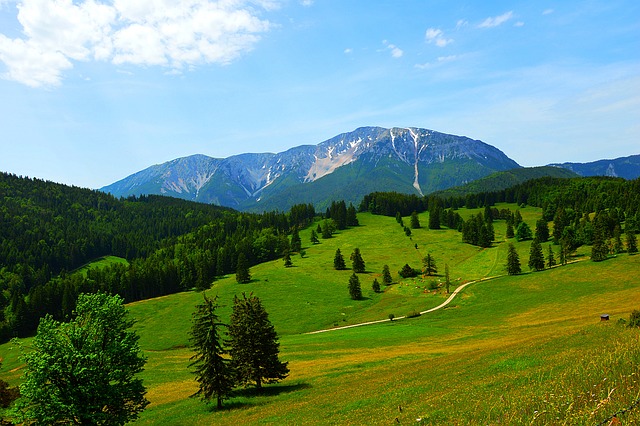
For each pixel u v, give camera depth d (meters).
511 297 126.31
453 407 21.39
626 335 33.31
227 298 157.25
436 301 137.50
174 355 98.12
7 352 129.38
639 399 12.85
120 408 37.81
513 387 22.88
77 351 34.94
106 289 194.50
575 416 13.27
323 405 37.22
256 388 54.62
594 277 129.50
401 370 50.06
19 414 34.41
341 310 139.38
